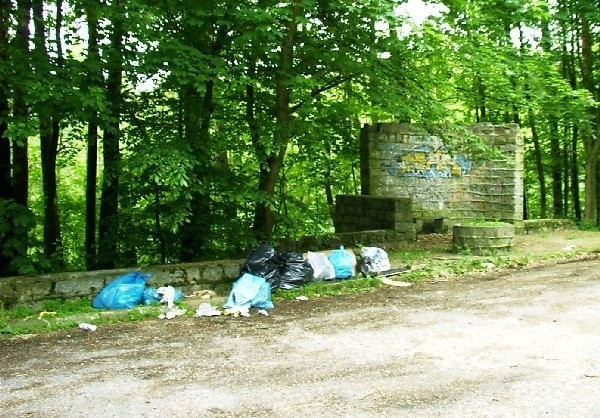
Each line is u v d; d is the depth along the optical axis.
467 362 5.36
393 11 8.65
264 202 9.49
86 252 11.57
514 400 4.40
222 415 4.27
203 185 8.85
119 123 8.91
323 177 16.67
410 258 11.43
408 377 4.98
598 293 8.25
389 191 15.18
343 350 5.87
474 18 11.47
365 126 15.08
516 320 6.87
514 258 11.23
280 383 4.92
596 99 17.67
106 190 10.34
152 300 7.98
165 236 9.91
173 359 5.69
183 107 9.19
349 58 10.07
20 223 7.90
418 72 11.07
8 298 7.39
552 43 16.91
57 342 6.40
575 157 19.23
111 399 4.63
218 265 9.02
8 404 4.56
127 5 7.66
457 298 8.30
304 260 9.25
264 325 7.06
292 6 9.00
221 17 8.64
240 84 8.51
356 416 4.18
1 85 7.26
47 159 11.36
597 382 4.75
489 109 18.75
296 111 10.12
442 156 15.75
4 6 8.33
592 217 17.27
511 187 15.40
